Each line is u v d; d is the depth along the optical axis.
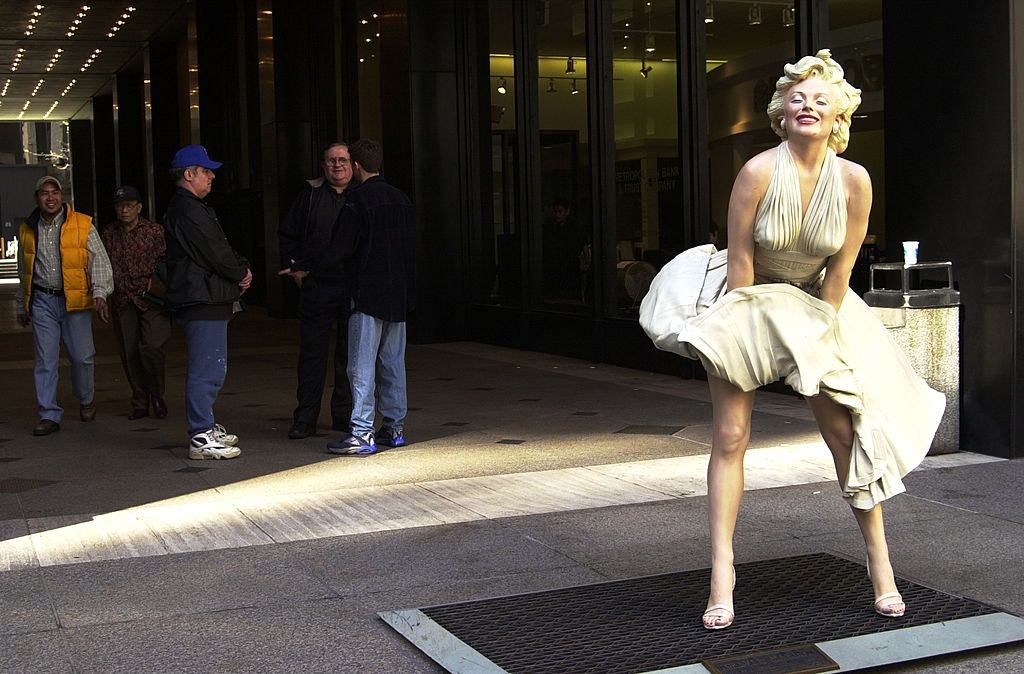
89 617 4.25
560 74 12.96
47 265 8.70
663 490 6.16
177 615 4.26
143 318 9.19
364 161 7.46
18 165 59.53
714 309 3.87
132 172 41.12
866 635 3.87
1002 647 3.82
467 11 14.96
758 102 9.80
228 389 10.94
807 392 3.79
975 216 6.91
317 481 6.73
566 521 5.54
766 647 3.78
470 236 15.20
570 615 4.14
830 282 3.91
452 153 15.04
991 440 6.92
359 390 7.51
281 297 20.16
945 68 7.04
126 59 37.75
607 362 12.23
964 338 7.03
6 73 41.12
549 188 13.38
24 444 8.22
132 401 9.36
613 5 11.91
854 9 8.65
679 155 10.82
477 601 4.31
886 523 5.40
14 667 3.76
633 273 11.75
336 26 18.91
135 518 5.77
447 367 12.41
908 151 7.31
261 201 24.19
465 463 7.15
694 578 4.56
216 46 26.42
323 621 4.18
